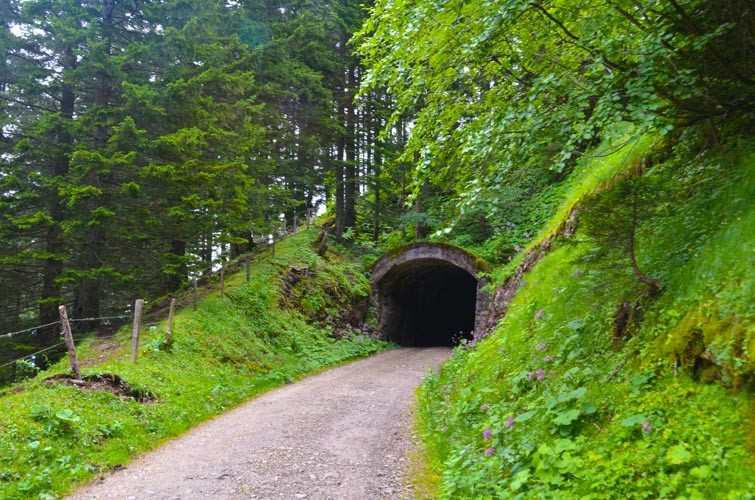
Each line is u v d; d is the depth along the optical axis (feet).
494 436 19.39
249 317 51.16
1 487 17.95
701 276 15.93
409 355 63.21
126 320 50.67
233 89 53.98
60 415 22.81
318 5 80.28
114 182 47.06
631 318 18.35
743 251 14.99
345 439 25.38
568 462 14.25
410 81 22.38
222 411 32.89
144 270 49.39
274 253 67.87
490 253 70.95
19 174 45.03
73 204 39.47
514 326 30.60
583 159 32.94
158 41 51.26
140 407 27.78
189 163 44.16
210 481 19.72
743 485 10.42
